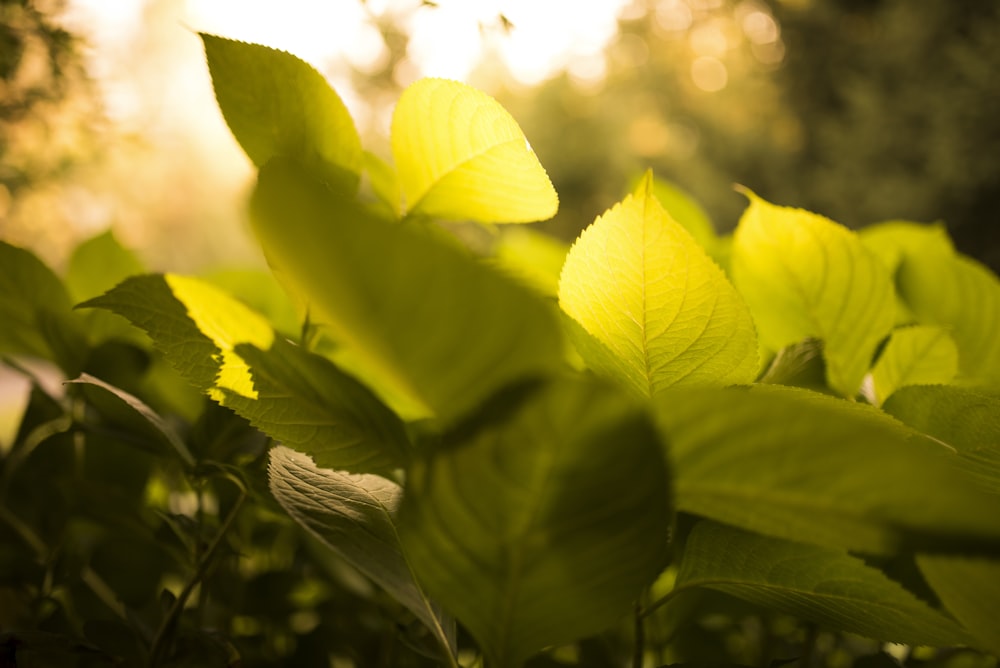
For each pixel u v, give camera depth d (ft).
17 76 3.77
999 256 38.42
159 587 3.10
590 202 52.90
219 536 2.36
